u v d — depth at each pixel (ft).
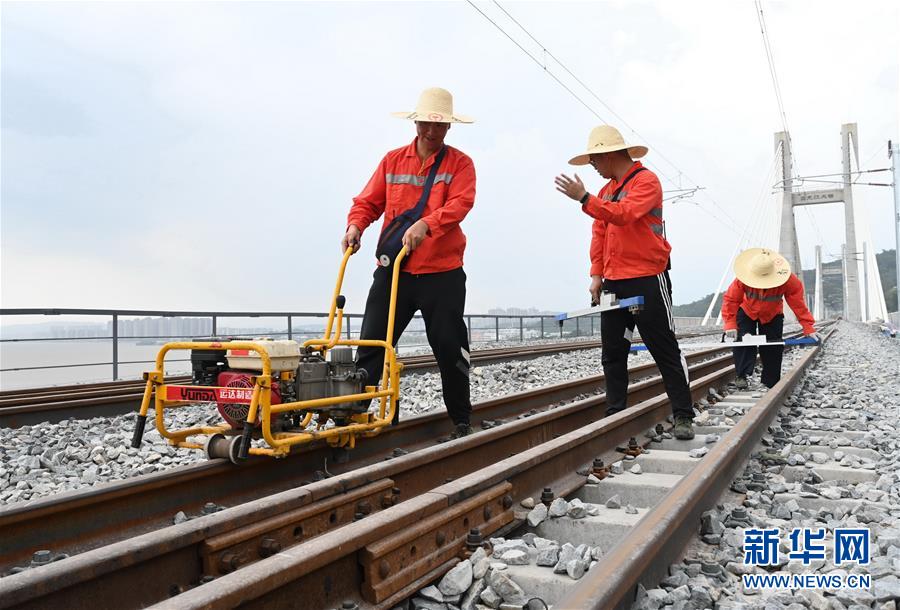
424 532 8.63
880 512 11.71
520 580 8.57
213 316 34.99
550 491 11.70
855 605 7.89
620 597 6.75
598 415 21.71
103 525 10.11
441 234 14.69
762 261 26.48
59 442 17.38
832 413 22.48
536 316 75.72
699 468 11.27
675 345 17.63
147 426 20.03
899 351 58.23
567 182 15.58
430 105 14.76
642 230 17.02
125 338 30.78
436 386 27.94
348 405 13.02
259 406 11.14
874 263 227.81
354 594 7.80
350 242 14.62
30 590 6.49
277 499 9.30
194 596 6.02
